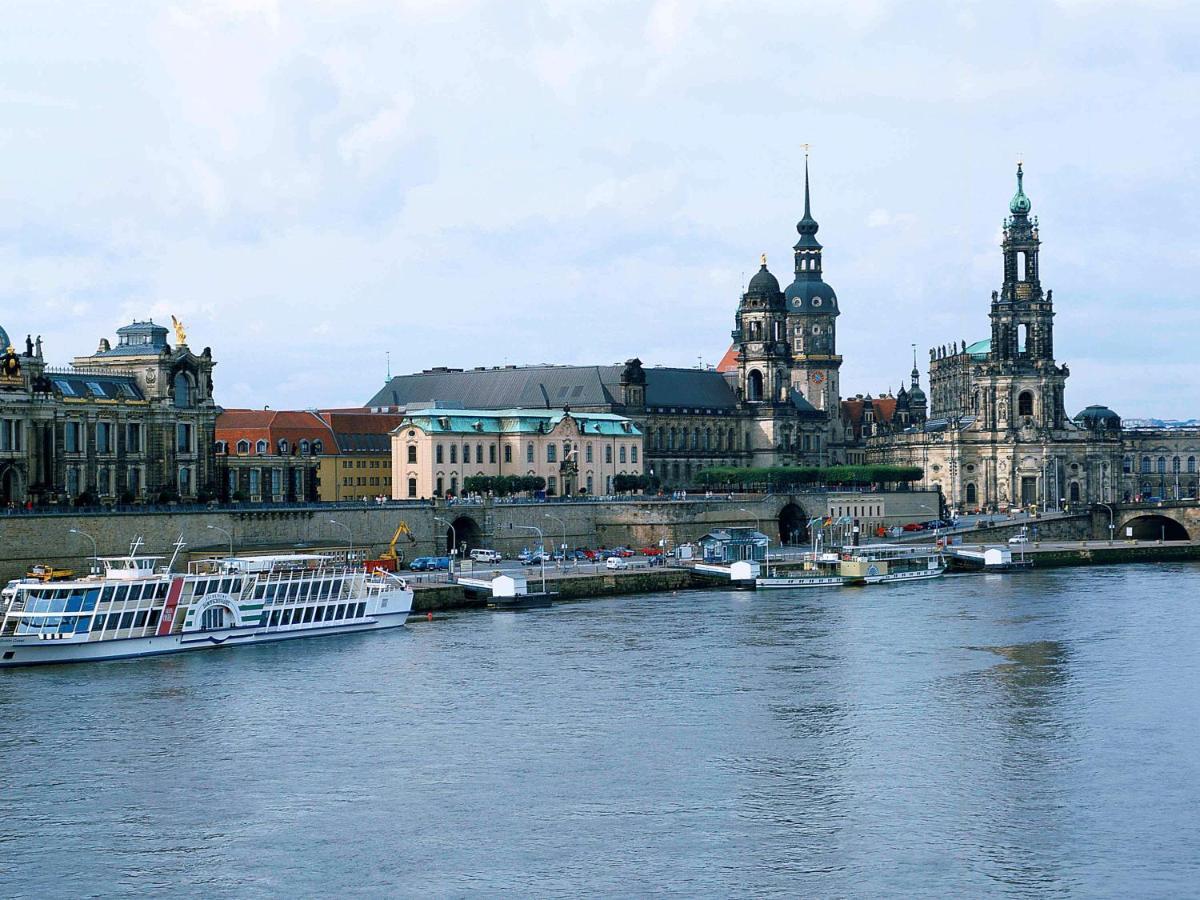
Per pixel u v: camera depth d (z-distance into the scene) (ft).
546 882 374.84
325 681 572.51
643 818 416.26
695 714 521.65
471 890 370.53
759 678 579.48
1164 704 536.83
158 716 517.14
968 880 375.04
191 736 492.13
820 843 398.42
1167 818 414.62
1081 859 387.14
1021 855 390.01
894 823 412.36
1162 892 368.07
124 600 615.57
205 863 386.93
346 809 423.23
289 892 370.12
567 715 519.19
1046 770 456.86
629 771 456.04
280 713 522.06
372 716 517.55
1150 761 465.06
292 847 396.57
